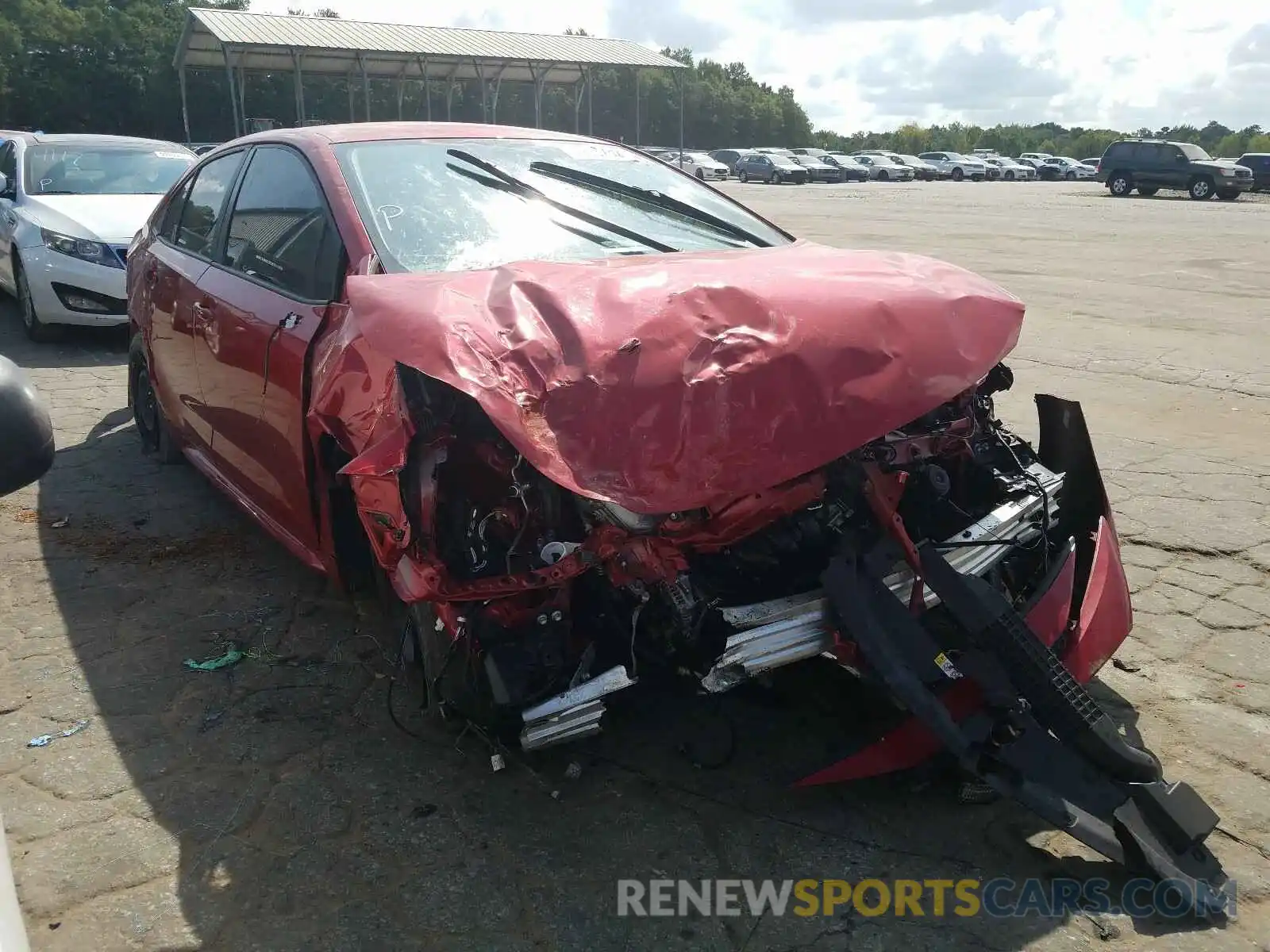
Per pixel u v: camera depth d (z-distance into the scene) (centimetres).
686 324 241
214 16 2741
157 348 469
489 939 228
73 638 357
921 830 266
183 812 268
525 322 239
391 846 257
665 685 286
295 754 293
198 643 355
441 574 234
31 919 230
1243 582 403
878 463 264
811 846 259
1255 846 257
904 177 5300
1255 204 2933
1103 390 718
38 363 760
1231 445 586
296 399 309
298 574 410
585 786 281
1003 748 241
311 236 334
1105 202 2994
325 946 226
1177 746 297
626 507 221
